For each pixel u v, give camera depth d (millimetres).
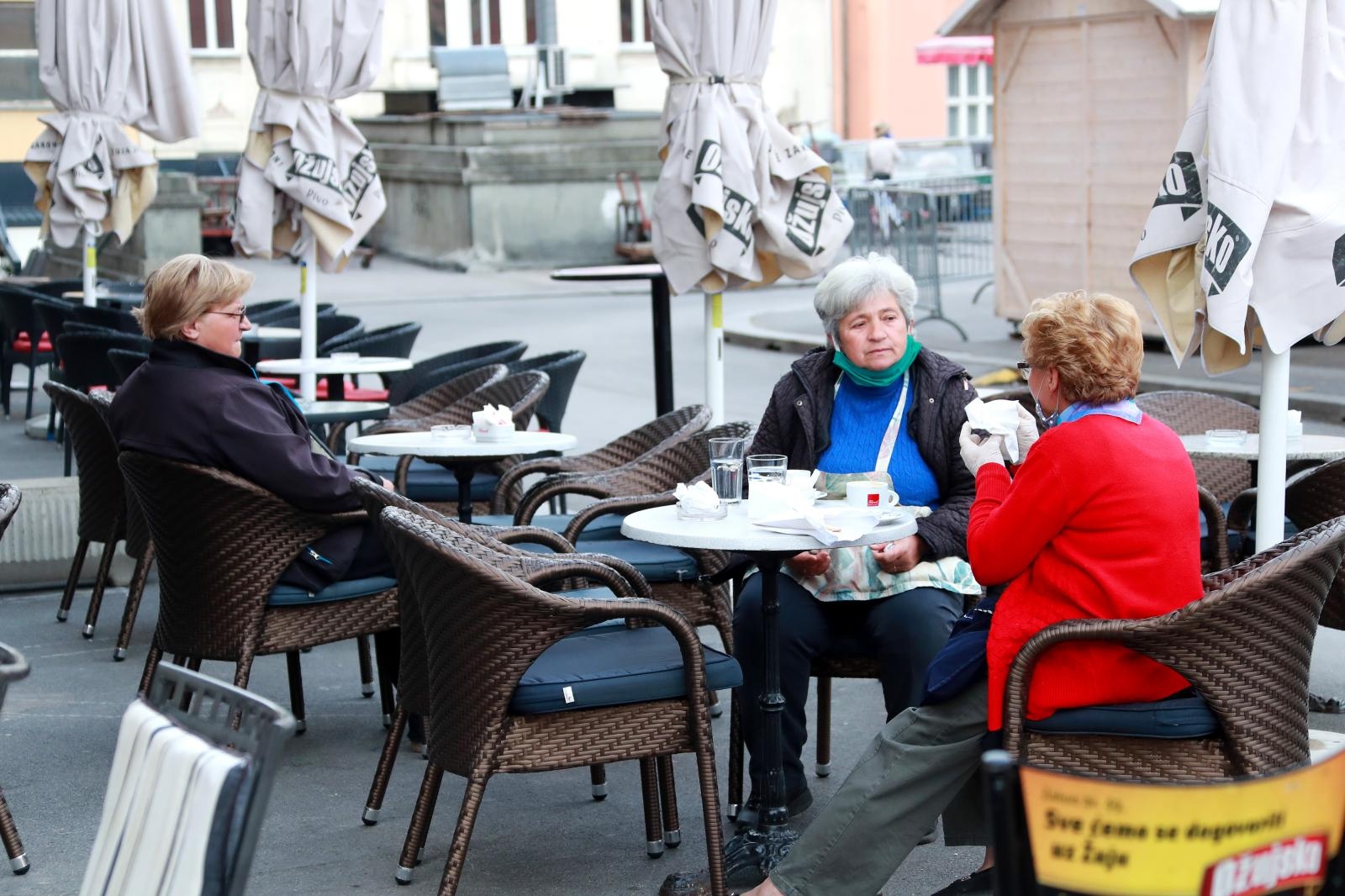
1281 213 5152
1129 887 2266
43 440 13023
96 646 7391
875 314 5133
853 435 5234
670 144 6953
